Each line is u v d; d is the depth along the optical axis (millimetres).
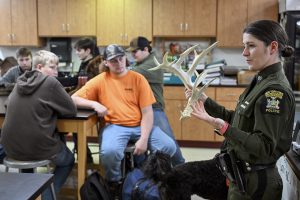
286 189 1998
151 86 3070
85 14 5066
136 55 3186
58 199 2881
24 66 3934
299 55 4047
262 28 1530
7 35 5234
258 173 1568
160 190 2043
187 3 4863
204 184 1938
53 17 5129
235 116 1687
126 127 2672
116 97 2713
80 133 2404
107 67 2775
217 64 4770
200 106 1653
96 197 2322
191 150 4574
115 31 5043
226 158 1697
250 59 1581
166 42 5312
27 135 2234
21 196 1094
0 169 3188
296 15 4090
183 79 1817
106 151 2486
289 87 1528
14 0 5160
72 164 2646
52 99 2277
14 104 2266
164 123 2986
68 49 5359
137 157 2723
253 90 1599
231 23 4816
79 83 3166
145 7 4941
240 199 1604
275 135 1461
